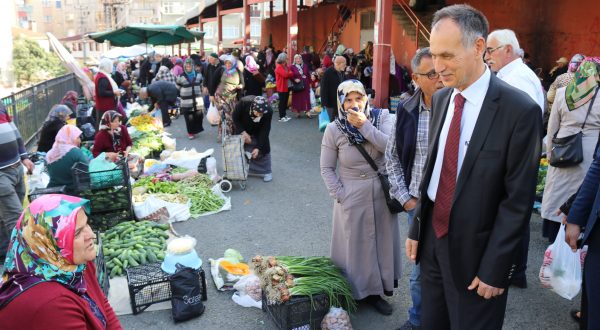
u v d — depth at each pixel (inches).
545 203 186.2
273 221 237.5
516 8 518.9
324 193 282.5
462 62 82.0
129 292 154.7
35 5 2994.6
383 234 147.4
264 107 289.0
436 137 94.4
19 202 194.1
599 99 166.9
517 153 80.7
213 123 422.9
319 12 960.9
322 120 207.3
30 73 1266.0
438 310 98.0
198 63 676.1
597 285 107.3
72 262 78.7
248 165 299.1
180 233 222.1
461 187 86.3
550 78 431.8
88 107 458.0
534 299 161.2
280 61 526.9
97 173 213.2
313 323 137.6
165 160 312.8
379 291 148.3
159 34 653.3
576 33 450.6
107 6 2682.1
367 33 758.5
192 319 153.1
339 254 151.3
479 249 86.9
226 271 175.5
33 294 75.1
